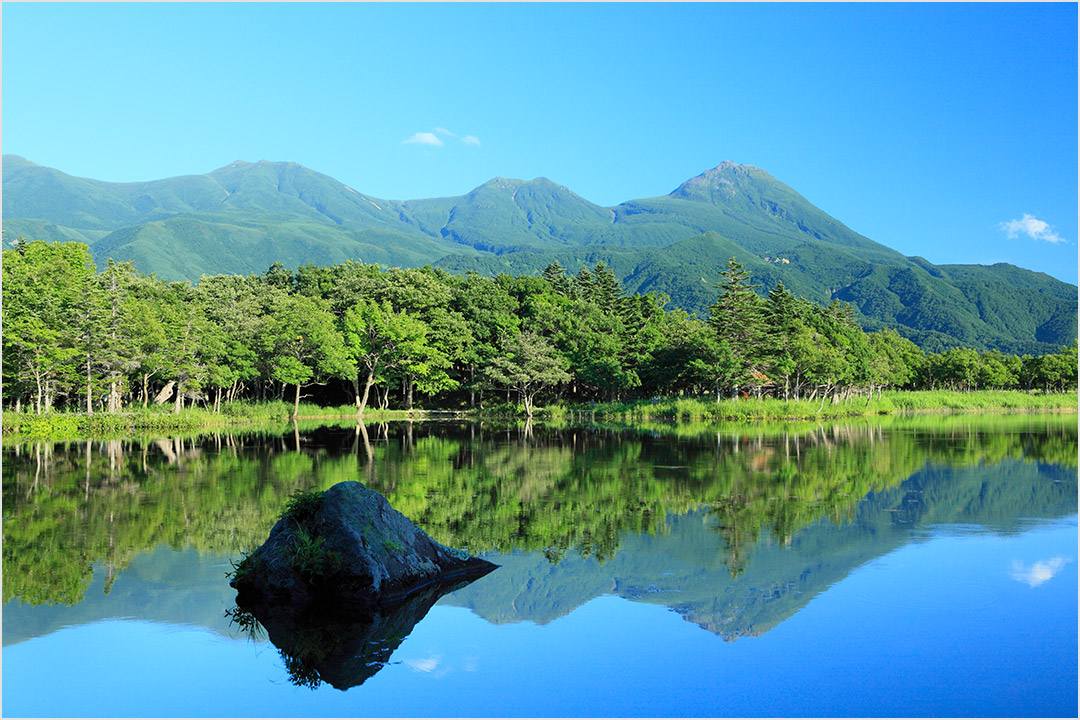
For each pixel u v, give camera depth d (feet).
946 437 151.84
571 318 247.29
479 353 247.29
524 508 67.05
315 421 203.62
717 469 95.40
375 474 88.79
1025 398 332.19
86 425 150.92
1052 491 77.77
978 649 33.58
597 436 152.66
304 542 40.32
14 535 54.80
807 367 232.94
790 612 38.50
